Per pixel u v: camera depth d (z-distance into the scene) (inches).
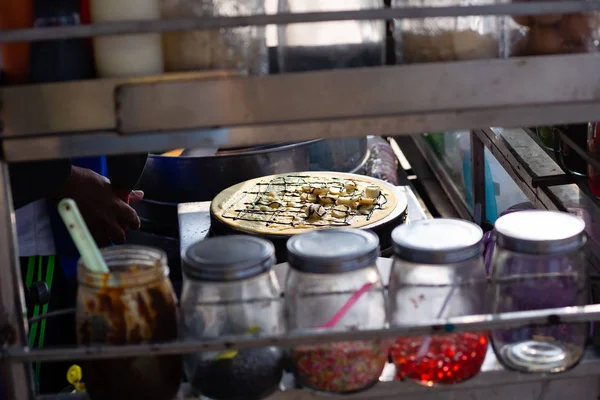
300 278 25.9
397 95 23.5
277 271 35.4
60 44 23.4
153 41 23.5
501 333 27.7
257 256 25.5
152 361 25.3
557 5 22.6
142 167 47.6
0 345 23.9
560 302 27.1
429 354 25.8
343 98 23.3
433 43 24.8
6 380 24.1
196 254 25.8
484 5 22.5
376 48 25.6
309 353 25.4
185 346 23.9
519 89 23.9
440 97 23.7
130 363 25.1
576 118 24.5
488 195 58.2
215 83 22.7
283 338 23.9
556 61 23.7
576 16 24.5
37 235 55.2
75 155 23.0
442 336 25.8
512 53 25.7
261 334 24.9
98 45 23.4
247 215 44.2
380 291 26.4
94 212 46.7
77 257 55.5
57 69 23.5
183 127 23.0
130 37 23.1
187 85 22.6
